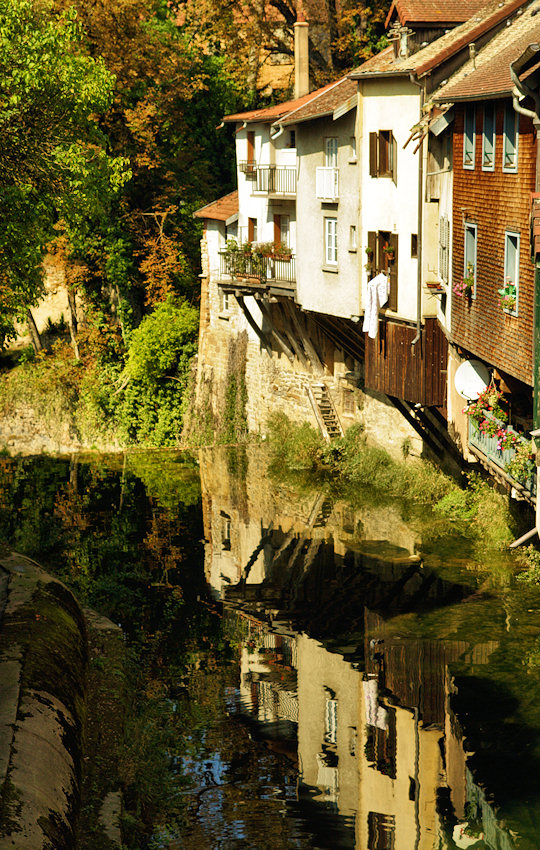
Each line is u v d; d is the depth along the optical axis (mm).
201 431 42312
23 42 25188
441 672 17719
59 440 47031
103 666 17469
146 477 35156
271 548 25469
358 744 15594
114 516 29531
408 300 26438
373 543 25062
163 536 27172
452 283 23703
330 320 31328
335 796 14070
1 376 49312
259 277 35250
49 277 50531
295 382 36031
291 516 28234
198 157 49844
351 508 28375
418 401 26141
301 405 35625
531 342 18703
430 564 23062
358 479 30984
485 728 15773
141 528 28078
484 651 18422
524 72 17578
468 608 20375
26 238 24922
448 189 24219
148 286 45562
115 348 47438
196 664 18625
